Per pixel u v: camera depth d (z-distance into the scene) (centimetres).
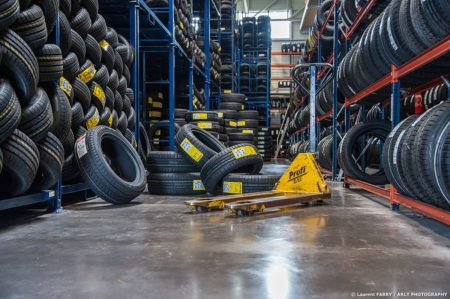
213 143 494
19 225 266
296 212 316
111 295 142
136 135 532
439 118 234
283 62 2056
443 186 222
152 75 844
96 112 399
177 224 268
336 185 535
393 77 331
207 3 965
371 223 272
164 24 657
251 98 1489
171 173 441
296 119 1198
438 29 254
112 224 269
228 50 1296
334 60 604
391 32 309
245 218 289
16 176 250
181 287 149
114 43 450
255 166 429
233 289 147
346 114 531
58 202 318
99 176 343
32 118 262
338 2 609
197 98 904
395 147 286
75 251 200
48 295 143
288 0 2008
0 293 145
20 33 260
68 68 343
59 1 331
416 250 202
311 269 170
